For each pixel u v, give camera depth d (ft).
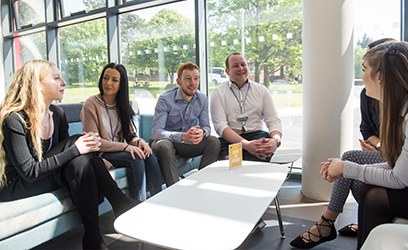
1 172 5.70
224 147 9.53
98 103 8.04
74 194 5.94
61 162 5.84
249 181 5.95
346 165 4.98
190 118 9.70
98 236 5.95
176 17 13.15
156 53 13.96
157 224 4.14
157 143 8.60
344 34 8.09
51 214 5.78
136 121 11.40
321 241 6.03
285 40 11.10
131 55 14.74
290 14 10.88
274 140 8.63
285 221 7.59
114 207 6.33
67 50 17.35
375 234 3.65
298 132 11.27
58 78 6.42
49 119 6.62
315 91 8.49
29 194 5.95
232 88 9.85
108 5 14.55
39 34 19.10
